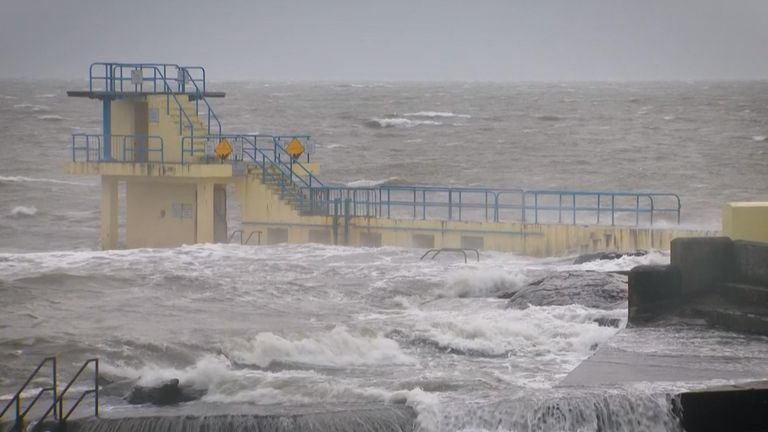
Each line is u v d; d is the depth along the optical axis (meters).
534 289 51.62
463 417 33.28
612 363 36.97
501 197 119.25
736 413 33.00
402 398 35.69
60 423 33.69
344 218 73.94
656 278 43.69
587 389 33.66
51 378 39.78
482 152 182.25
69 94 76.00
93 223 109.44
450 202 73.12
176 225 76.62
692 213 110.00
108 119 76.75
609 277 52.31
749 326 41.25
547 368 40.50
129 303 52.00
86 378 39.94
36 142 195.75
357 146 195.75
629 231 67.12
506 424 32.88
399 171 156.88
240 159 77.19
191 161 75.62
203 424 33.25
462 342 43.91
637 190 135.38
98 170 75.56
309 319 49.03
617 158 168.88
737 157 167.62
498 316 47.66
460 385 37.91
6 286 54.34
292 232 75.38
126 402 36.72
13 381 39.38
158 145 76.12
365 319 48.94
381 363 42.00
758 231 47.28
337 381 38.66
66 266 60.69
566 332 44.53
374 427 33.28
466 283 55.53
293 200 76.25
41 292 53.75
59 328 46.72
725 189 134.12
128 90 78.19
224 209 78.06
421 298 54.41
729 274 44.66
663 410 32.59
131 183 77.44
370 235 73.81
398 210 105.88
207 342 44.03
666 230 66.31
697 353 38.19
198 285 56.28
